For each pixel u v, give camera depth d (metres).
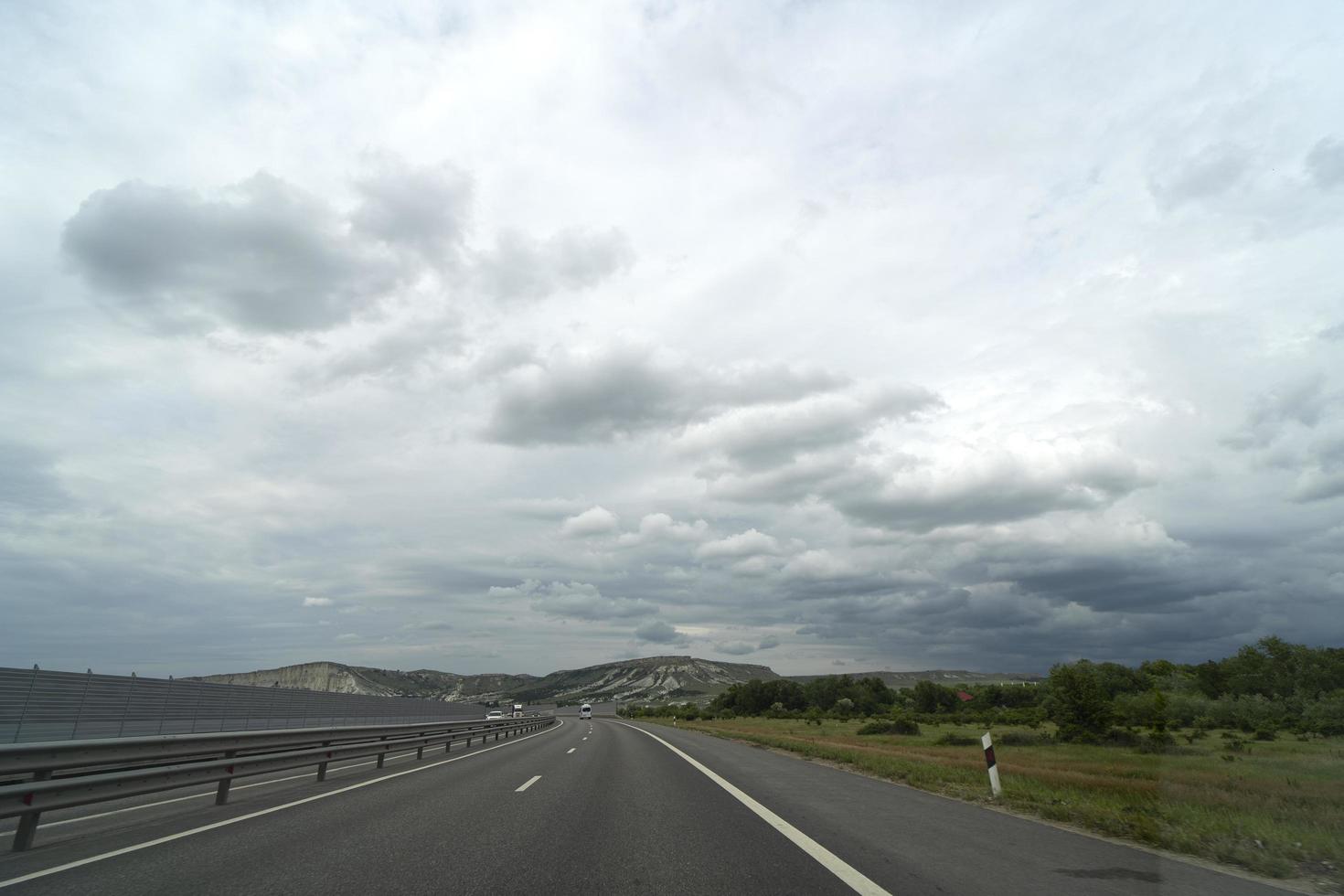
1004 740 50.44
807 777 17.48
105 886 6.36
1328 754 27.95
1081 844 8.87
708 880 6.72
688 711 108.25
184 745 10.73
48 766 8.15
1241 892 6.56
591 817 10.49
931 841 8.86
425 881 6.59
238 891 6.22
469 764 19.94
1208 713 57.97
